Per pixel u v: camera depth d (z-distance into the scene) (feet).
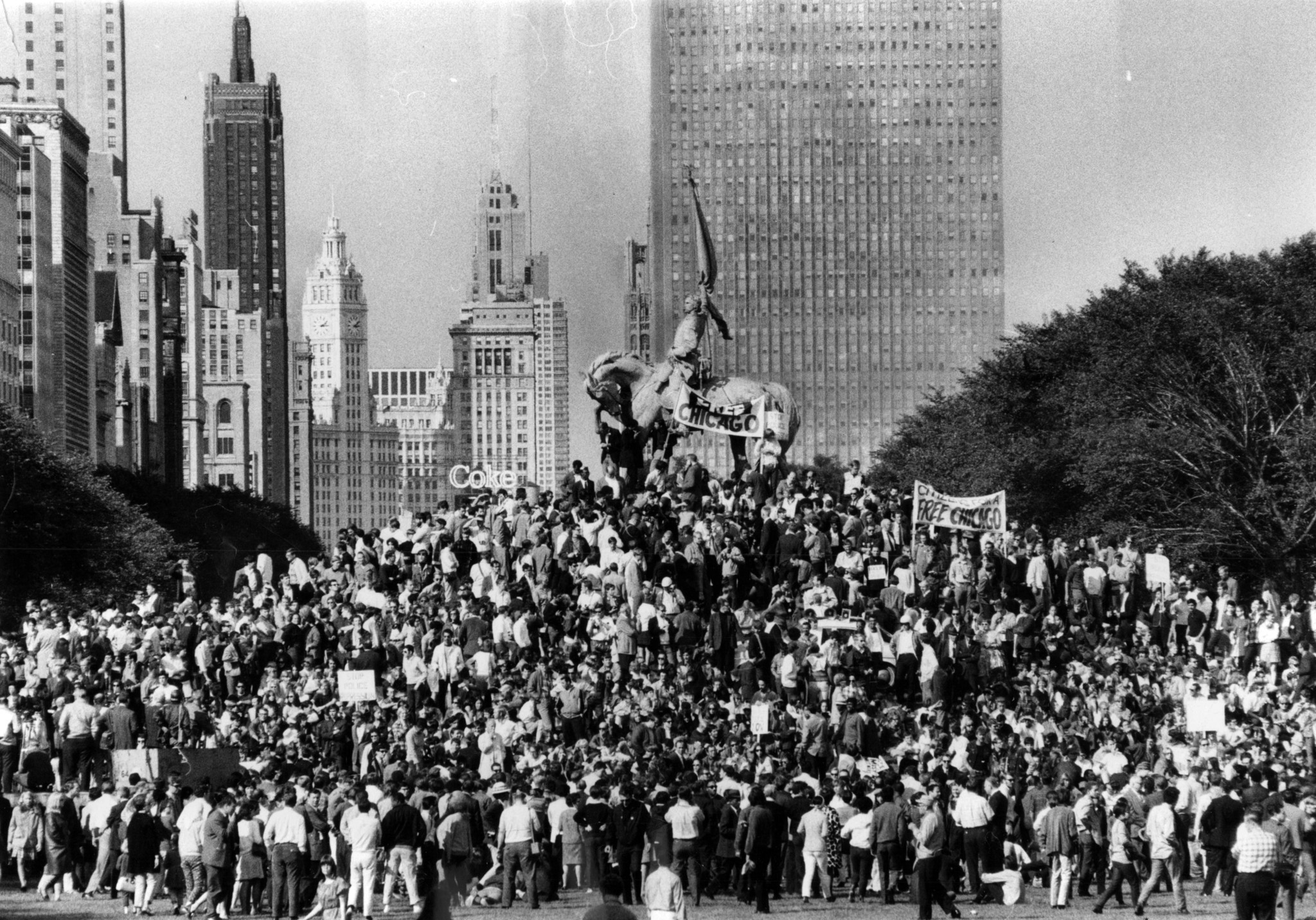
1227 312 547.49
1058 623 352.90
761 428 447.42
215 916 232.94
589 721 312.09
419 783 252.42
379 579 380.78
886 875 242.37
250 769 275.80
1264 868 207.51
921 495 391.45
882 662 334.65
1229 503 506.07
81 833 260.01
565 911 235.61
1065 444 588.91
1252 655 355.77
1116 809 233.55
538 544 371.76
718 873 248.93
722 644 337.52
